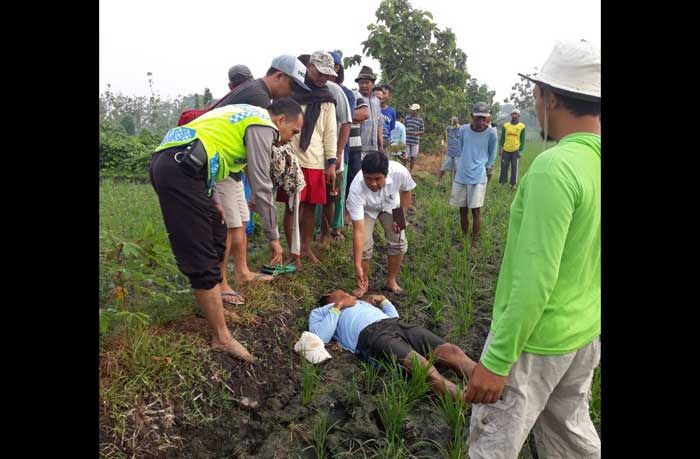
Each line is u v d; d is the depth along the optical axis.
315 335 4.07
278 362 3.84
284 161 4.45
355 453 3.06
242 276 4.62
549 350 2.02
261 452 3.02
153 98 29.25
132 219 6.89
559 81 1.98
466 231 7.38
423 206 10.13
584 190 1.85
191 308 4.02
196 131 3.30
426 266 6.14
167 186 3.15
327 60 5.13
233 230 4.40
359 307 4.32
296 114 4.08
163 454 2.81
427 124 18.94
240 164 3.63
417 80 17.58
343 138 5.87
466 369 3.60
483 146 6.83
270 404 3.42
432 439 3.18
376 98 8.02
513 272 1.93
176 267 3.69
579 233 1.92
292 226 4.88
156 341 3.40
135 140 15.90
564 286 2.00
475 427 2.21
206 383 3.28
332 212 6.17
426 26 17.77
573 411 2.22
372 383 3.67
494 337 1.98
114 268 3.23
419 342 3.98
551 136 2.13
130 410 2.86
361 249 4.87
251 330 3.96
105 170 14.65
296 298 4.75
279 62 4.06
